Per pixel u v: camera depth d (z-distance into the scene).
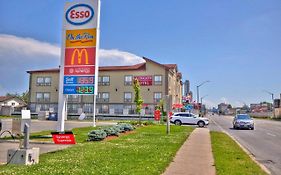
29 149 10.30
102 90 68.50
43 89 71.94
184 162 11.25
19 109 72.94
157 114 45.03
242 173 9.38
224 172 9.46
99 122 46.97
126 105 66.94
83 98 68.69
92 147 14.72
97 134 18.64
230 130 34.97
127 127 25.92
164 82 65.25
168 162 10.98
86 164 9.96
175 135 22.98
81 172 8.64
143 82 66.12
